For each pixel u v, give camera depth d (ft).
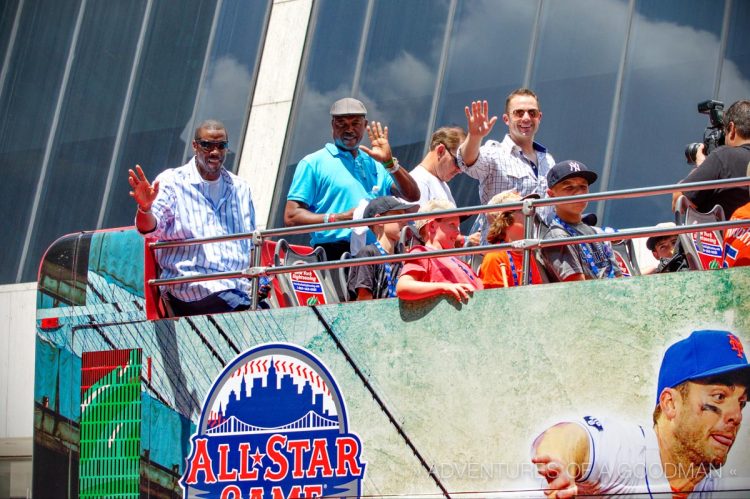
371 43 51.42
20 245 57.52
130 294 28.71
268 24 54.90
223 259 29.35
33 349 54.29
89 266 29.40
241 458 26.17
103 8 60.49
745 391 21.62
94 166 57.21
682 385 22.07
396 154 48.42
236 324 26.84
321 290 29.68
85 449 28.35
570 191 25.64
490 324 23.89
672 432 21.98
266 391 26.14
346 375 25.18
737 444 21.52
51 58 60.90
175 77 56.65
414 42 50.24
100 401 28.40
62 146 58.65
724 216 26.20
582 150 43.62
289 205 32.65
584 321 23.04
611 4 45.39
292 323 26.11
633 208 41.57
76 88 59.47
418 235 27.48
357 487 24.62
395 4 51.57
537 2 47.34
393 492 24.23
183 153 54.75
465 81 47.96
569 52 45.78
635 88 43.55
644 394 22.30
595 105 44.14
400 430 24.39
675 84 42.78
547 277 25.22
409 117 48.83
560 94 45.19
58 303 29.55
